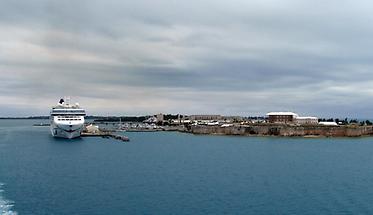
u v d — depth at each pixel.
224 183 93.00
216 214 66.31
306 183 93.81
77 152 164.25
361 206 72.06
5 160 135.50
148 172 109.12
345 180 98.06
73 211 67.31
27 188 85.50
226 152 168.62
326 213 67.50
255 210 68.94
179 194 80.56
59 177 99.81
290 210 69.12
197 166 122.31
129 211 67.56
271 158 145.62
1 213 65.81
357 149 182.88
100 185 89.38
